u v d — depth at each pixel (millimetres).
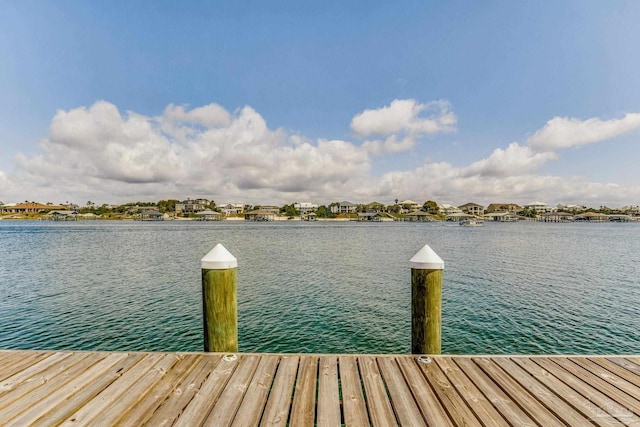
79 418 2910
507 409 3115
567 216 191000
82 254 30406
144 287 16234
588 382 3625
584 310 12328
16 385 3473
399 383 3576
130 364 3977
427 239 53938
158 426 2818
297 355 4262
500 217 199375
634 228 105562
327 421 2930
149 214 194500
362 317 11609
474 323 10875
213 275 4293
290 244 43688
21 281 17641
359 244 43844
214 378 3664
